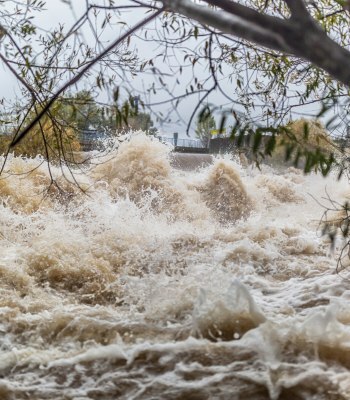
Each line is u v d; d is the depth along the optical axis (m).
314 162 2.85
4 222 8.00
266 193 11.34
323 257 6.88
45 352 4.19
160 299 4.99
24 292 5.77
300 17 2.04
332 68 2.03
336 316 4.46
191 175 11.73
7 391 3.70
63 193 9.69
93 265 6.38
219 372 3.75
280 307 5.23
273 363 3.81
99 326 4.63
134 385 3.71
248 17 2.12
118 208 8.66
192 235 7.75
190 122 2.64
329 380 3.61
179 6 2.24
